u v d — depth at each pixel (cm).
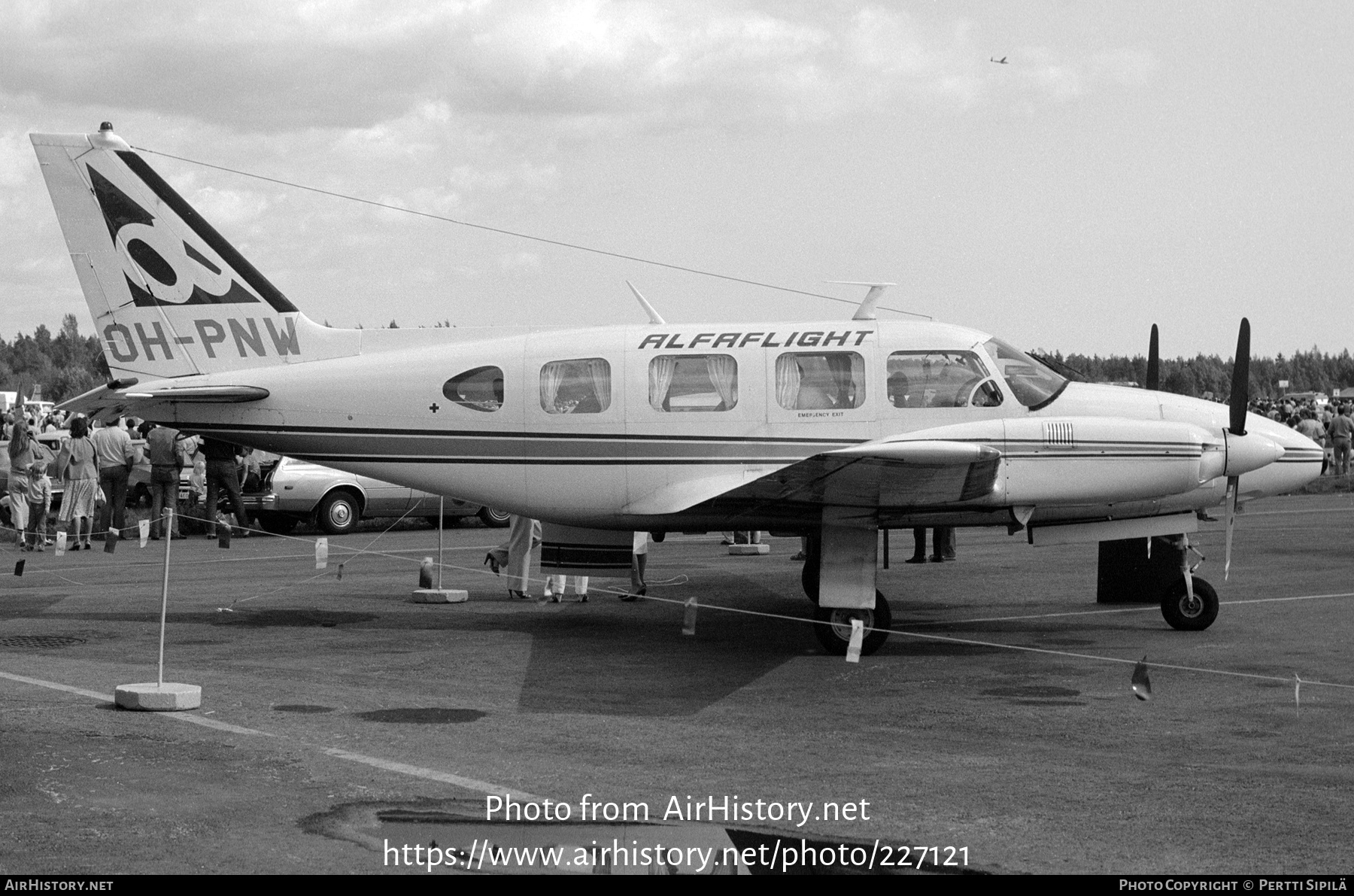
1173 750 725
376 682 935
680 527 1209
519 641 1131
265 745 725
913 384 1152
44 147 1280
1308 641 1079
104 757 689
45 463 2053
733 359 1170
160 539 2164
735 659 1045
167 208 1287
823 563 1074
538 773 672
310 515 2267
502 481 1217
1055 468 1060
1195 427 1089
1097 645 1085
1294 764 689
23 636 1134
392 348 1271
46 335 18275
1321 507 2523
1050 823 584
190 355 1290
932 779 664
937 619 1238
